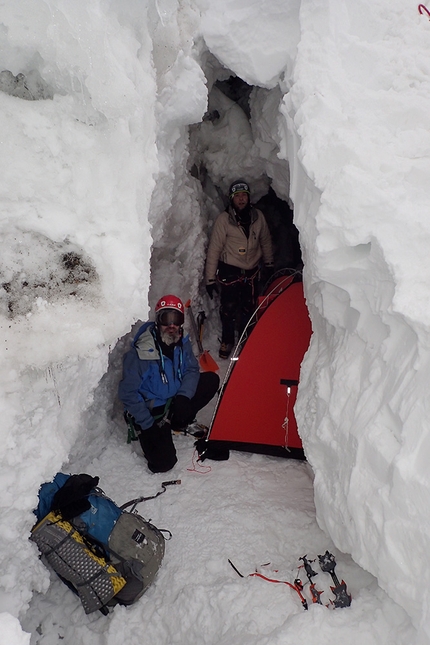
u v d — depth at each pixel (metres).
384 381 1.75
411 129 2.02
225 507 2.56
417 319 1.57
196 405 3.13
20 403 1.62
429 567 1.45
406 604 1.52
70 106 1.68
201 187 3.88
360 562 1.71
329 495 1.95
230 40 2.32
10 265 1.60
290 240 4.75
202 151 3.87
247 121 3.74
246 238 3.76
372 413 1.75
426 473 1.48
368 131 1.98
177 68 2.31
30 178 1.60
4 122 1.60
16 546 1.71
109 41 1.74
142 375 2.81
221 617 1.97
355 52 2.14
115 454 2.94
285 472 2.83
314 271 2.09
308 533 2.34
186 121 2.54
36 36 1.57
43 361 1.61
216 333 4.32
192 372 3.04
